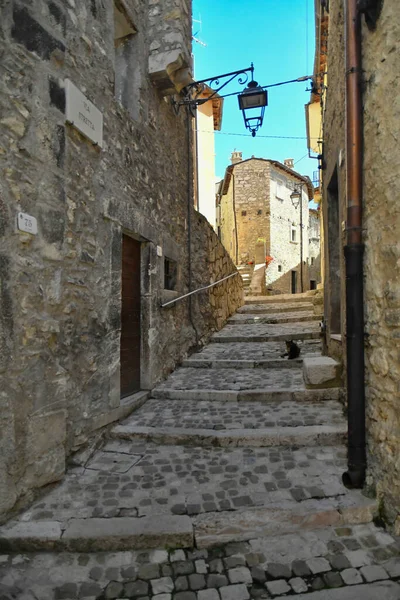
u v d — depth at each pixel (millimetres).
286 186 22875
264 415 3936
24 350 2555
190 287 6586
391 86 2357
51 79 2883
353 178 2762
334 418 3729
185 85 5328
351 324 2777
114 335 3801
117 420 3824
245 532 2340
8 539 2244
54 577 2051
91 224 3443
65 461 3016
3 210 2412
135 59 4715
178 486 2762
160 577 2045
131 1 4500
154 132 5168
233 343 7426
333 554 2184
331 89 4508
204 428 3646
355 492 2611
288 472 2912
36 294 2684
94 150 3504
